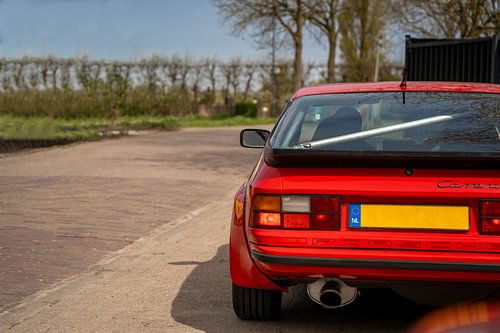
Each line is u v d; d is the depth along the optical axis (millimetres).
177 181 13898
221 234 8758
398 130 4898
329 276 4395
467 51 14773
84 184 13180
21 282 6430
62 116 40156
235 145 23422
